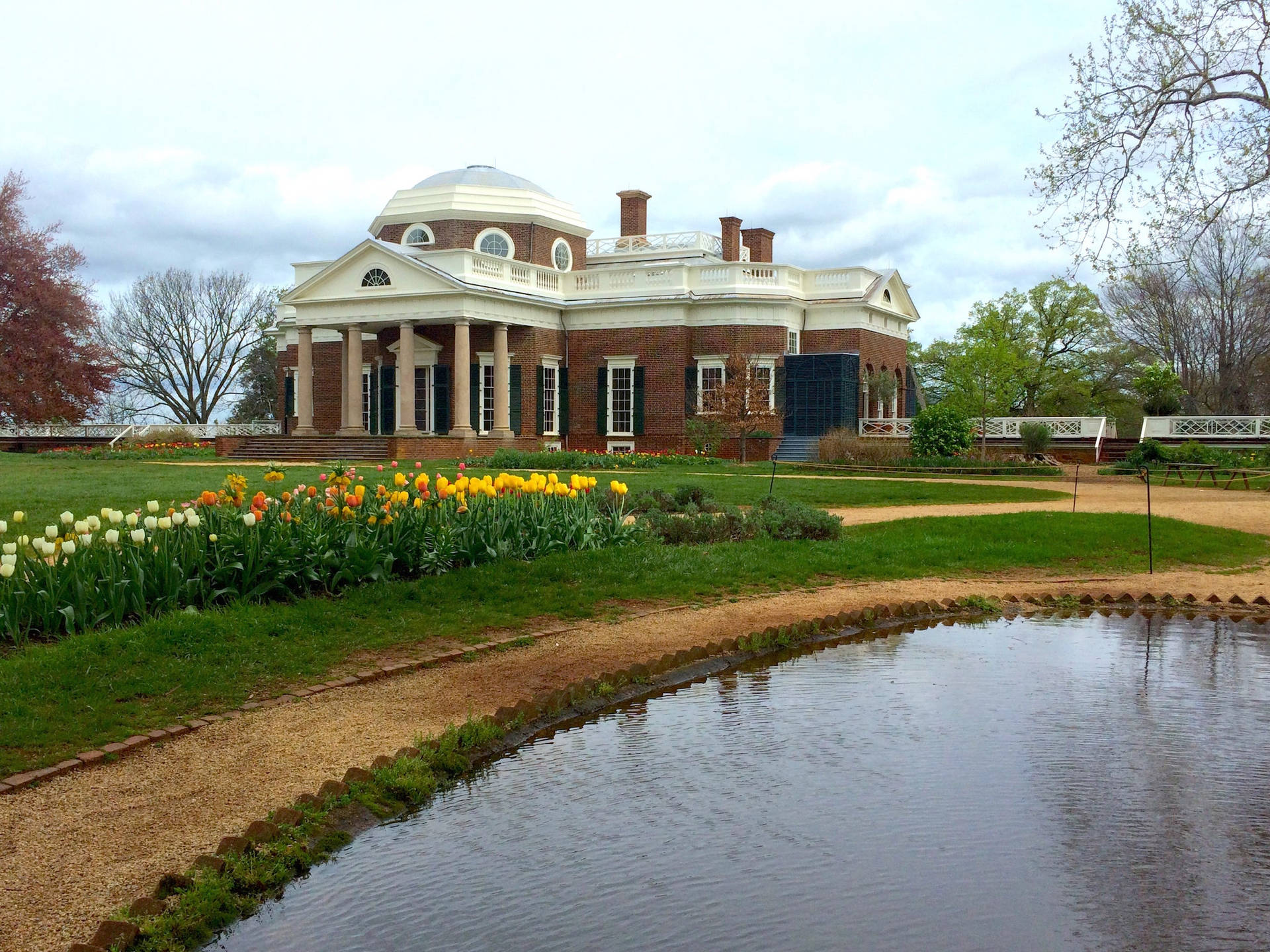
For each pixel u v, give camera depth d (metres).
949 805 6.78
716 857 6.05
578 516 15.02
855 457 35.47
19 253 50.31
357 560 11.88
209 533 11.31
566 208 50.00
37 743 7.44
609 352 44.34
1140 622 12.57
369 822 6.57
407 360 41.69
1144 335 61.72
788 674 10.13
